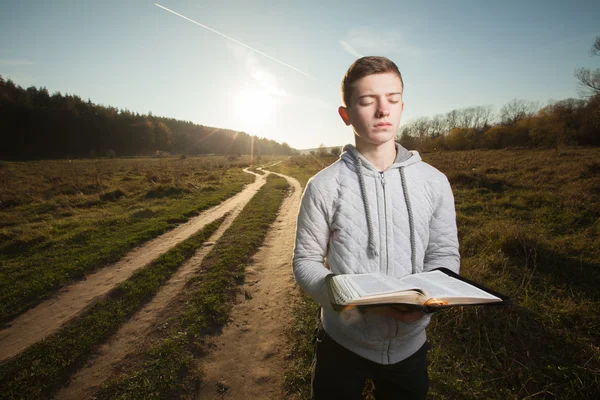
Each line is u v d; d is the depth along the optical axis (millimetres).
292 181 18844
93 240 6695
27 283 4594
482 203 7578
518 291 3350
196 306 3814
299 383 2559
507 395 2234
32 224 7980
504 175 11250
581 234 4949
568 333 2738
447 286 787
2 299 4180
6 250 6203
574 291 3379
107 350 3105
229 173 25047
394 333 997
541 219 5961
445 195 1062
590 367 2359
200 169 26859
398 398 1097
